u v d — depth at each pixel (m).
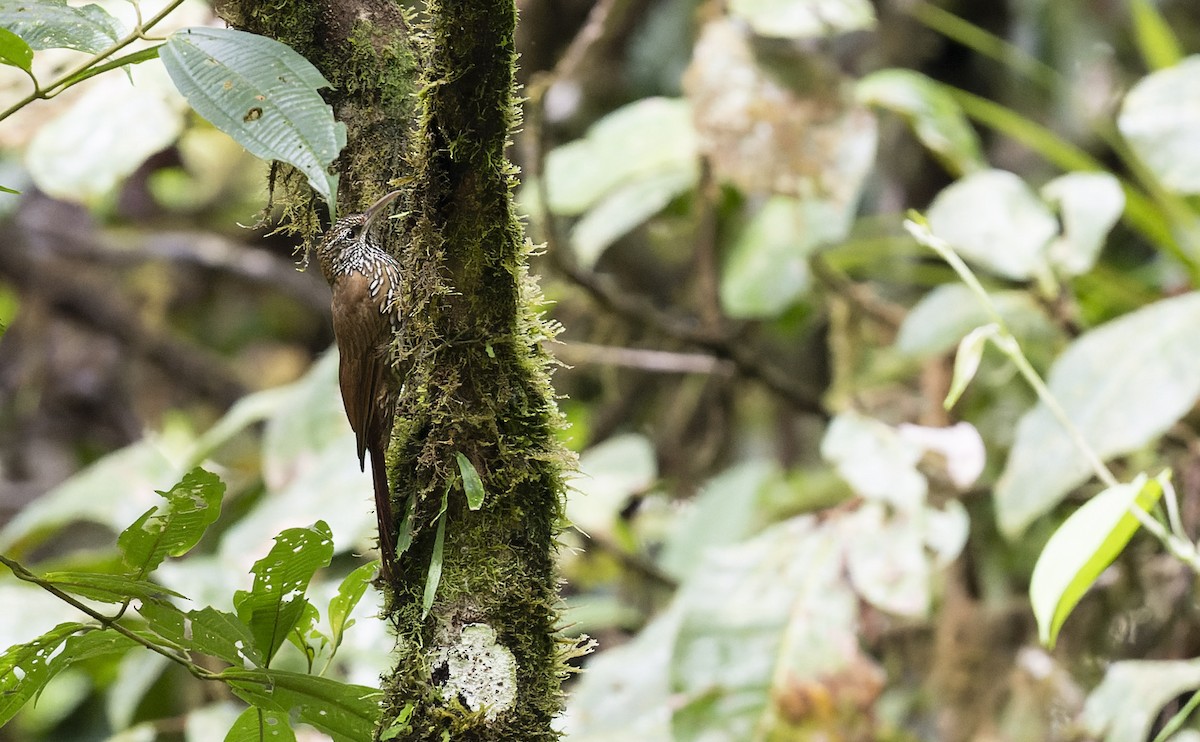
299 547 4.25
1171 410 7.11
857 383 10.07
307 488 8.69
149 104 8.48
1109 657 9.15
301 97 3.61
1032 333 8.89
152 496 9.91
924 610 7.75
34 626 7.93
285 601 4.48
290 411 9.36
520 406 4.27
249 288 16.25
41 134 8.41
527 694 4.14
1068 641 9.27
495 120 4.08
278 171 5.30
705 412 12.91
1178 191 7.97
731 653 7.80
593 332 12.36
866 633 9.73
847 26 8.69
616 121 10.05
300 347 16.70
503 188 4.17
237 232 15.01
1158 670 7.26
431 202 4.17
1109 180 8.70
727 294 9.96
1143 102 8.20
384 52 4.77
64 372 15.10
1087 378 7.45
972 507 9.85
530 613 4.18
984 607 9.55
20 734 11.74
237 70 3.66
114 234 14.54
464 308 4.21
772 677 7.66
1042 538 9.87
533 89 8.96
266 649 4.55
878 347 10.52
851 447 8.27
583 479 10.59
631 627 11.32
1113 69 11.63
